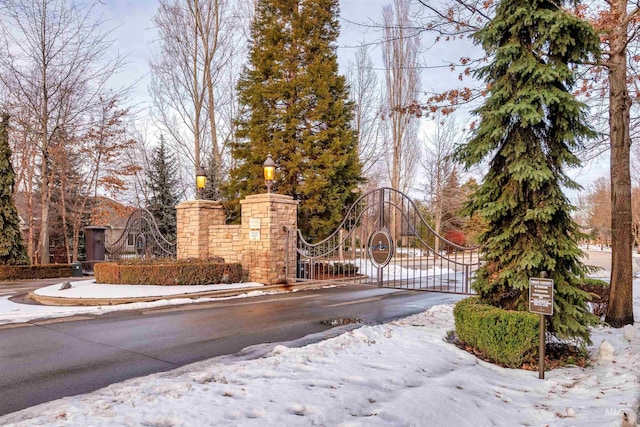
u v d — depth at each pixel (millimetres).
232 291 11820
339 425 3314
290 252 13953
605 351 5598
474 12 7289
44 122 17750
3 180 17062
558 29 5348
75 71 18328
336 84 17672
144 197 26484
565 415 3740
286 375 4504
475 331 5594
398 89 24000
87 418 3398
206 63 20672
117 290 10891
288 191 16875
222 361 5398
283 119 17031
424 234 37594
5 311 8805
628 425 3410
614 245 7434
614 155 7398
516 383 4684
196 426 3234
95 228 19859
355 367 4820
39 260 24641
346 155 16891
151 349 5988
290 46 17688
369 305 10180
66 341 6438
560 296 5715
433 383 4348
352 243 16734
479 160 6117
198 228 14875
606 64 7152
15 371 4992
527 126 5746
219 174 21594
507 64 5953
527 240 5809
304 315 8750
